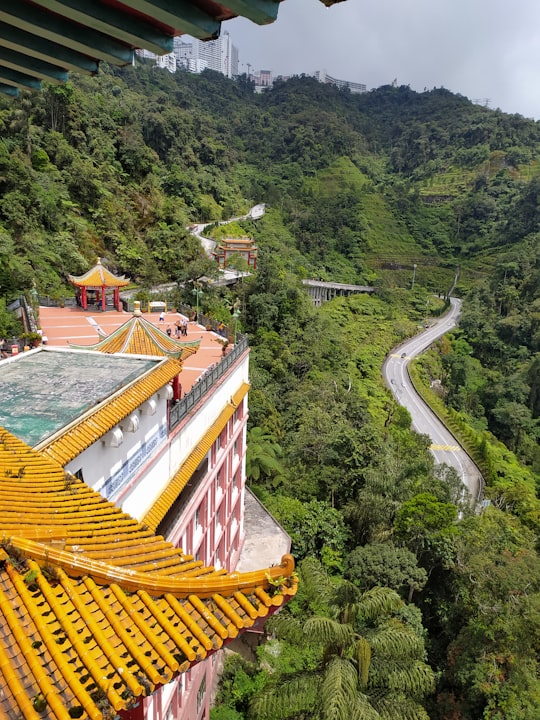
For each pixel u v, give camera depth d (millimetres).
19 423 10352
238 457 25406
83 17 3592
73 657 4625
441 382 76938
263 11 3229
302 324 64750
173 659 4969
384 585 25656
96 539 6637
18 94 6035
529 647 23359
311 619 13766
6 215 47312
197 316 36750
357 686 14016
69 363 14633
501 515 33312
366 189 154000
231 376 22766
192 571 6617
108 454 11617
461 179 155125
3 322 31672
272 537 27703
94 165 67938
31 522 6422
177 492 15391
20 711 4008
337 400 49844
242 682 19766
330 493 34781
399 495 31953
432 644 27891
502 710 22500
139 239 65500
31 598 4934
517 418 66375
